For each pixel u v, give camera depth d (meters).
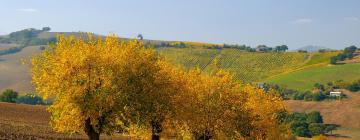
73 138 68.00
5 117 92.31
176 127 47.16
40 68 35.41
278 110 57.25
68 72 33.53
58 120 35.28
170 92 40.62
